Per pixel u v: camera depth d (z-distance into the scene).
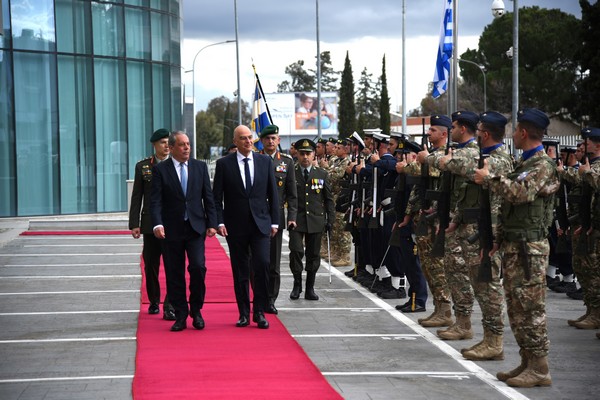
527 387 7.14
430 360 8.13
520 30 63.47
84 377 7.46
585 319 9.91
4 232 23.28
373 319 10.34
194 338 9.13
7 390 7.03
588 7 41.28
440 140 9.43
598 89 41.03
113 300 11.93
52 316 10.61
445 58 20.70
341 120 80.56
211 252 18.11
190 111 59.09
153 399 6.61
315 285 13.38
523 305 7.16
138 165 10.61
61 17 27.78
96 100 28.83
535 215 7.11
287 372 7.54
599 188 9.39
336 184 15.66
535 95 61.78
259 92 15.18
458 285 9.03
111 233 23.20
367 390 7.01
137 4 30.25
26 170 26.98
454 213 8.38
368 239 13.13
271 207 10.07
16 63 26.72
